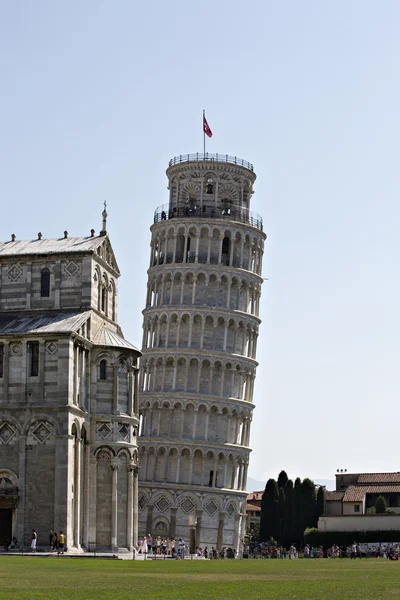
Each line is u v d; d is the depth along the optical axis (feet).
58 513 328.29
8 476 335.88
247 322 575.38
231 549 513.04
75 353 343.87
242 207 588.50
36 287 367.25
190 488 541.75
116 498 353.92
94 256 365.81
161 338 570.87
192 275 568.41
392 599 140.15
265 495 606.55
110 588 154.92
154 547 423.64
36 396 337.11
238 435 564.30
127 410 365.20
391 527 541.75
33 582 165.78
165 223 581.94
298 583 173.17
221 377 561.02
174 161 597.11
